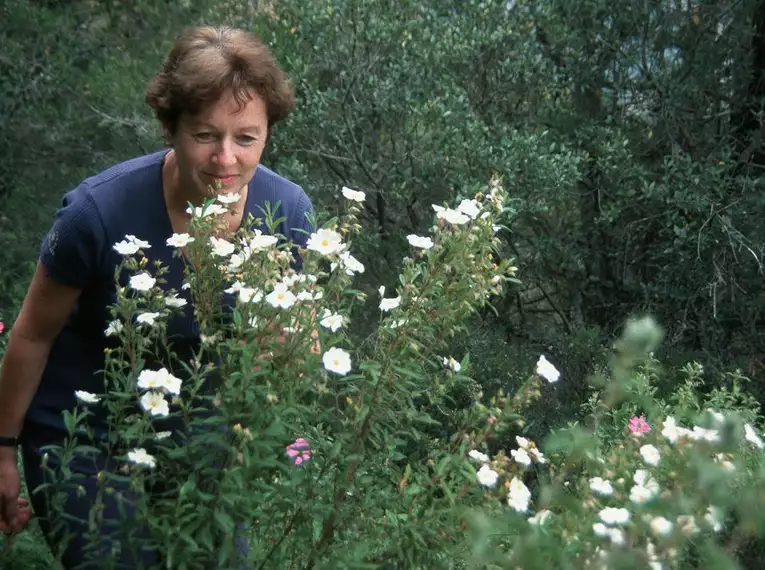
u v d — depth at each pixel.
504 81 5.92
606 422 2.66
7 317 5.72
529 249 5.99
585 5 5.84
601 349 5.30
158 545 1.75
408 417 1.90
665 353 5.39
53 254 1.96
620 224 5.93
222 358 1.90
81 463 1.98
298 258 2.13
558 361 5.41
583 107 6.06
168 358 1.90
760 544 1.89
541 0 5.92
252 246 1.83
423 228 5.84
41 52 7.41
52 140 6.95
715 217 5.50
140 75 6.61
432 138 5.63
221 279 1.88
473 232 1.89
